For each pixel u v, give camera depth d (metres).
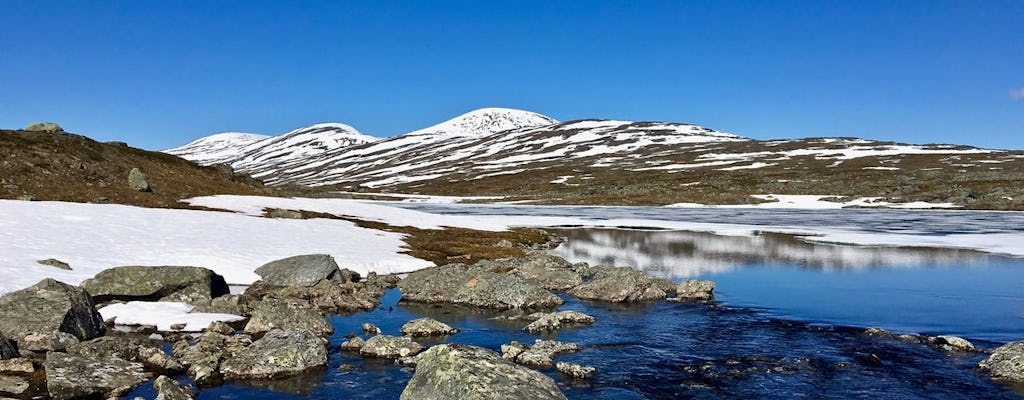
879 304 27.72
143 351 17.61
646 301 28.77
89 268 28.59
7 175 58.78
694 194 140.25
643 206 131.00
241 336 19.70
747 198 133.88
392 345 18.97
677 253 50.00
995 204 115.06
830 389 15.96
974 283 33.88
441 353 14.24
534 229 71.25
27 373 15.78
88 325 20.00
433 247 48.59
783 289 32.03
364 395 15.20
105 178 66.06
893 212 108.19
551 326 22.86
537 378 13.62
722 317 24.92
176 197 65.88
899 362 18.36
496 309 26.83
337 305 26.64
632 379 16.77
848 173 151.62
